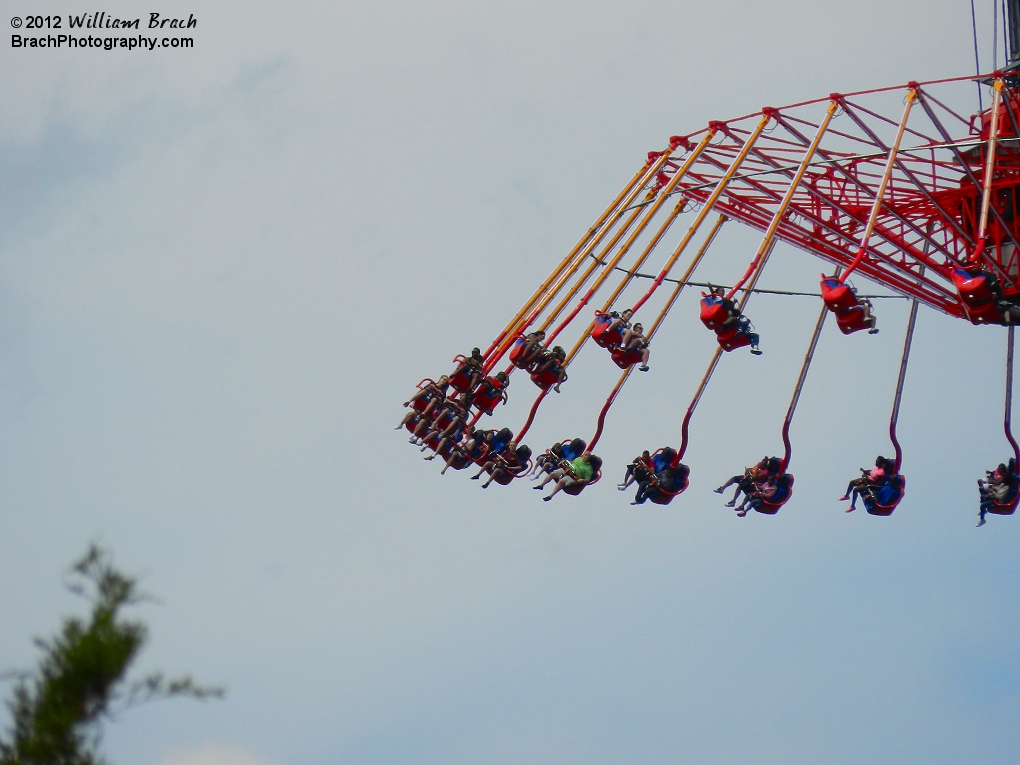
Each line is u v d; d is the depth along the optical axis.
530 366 193.38
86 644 76.12
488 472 194.75
